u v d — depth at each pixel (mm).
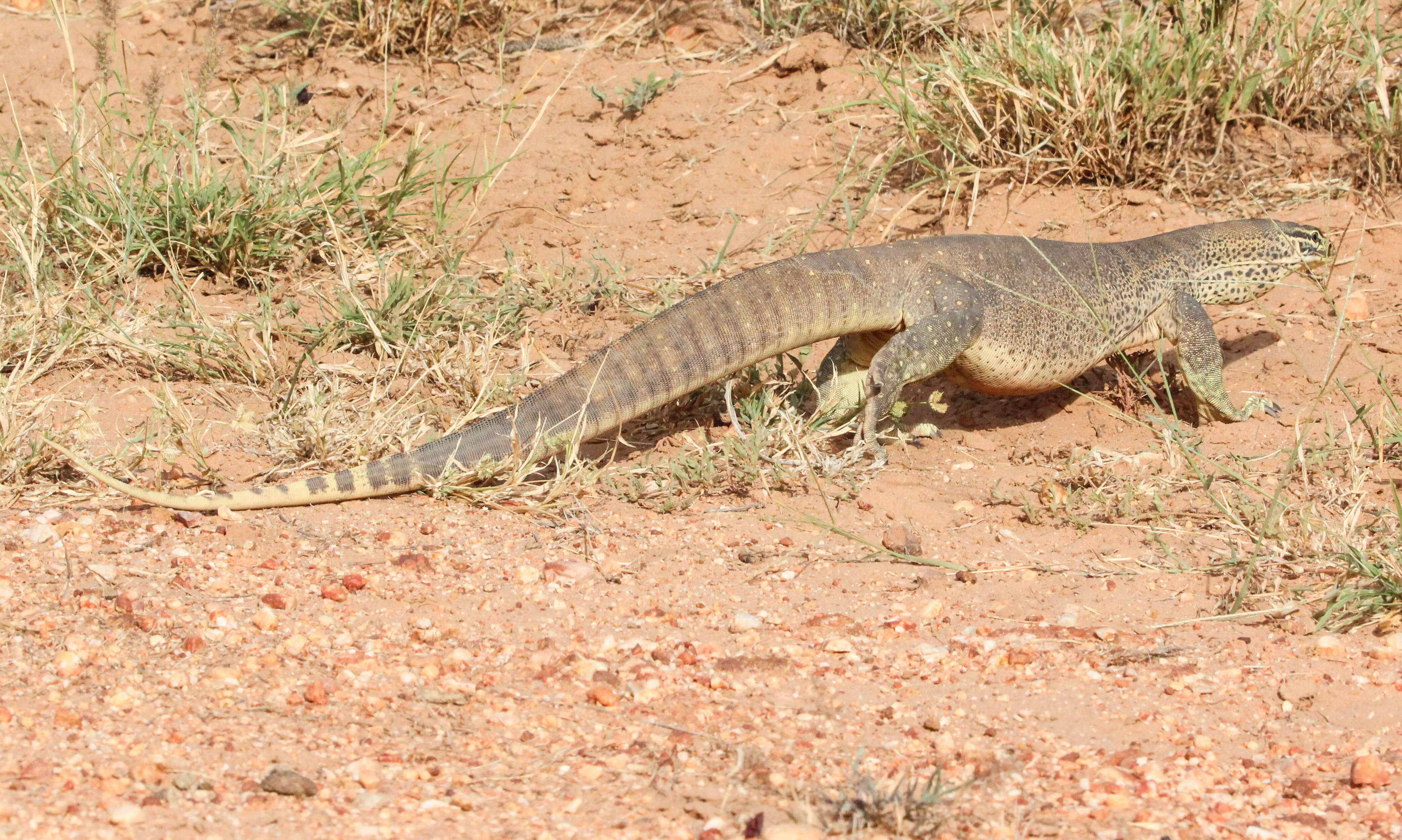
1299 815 8273
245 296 18062
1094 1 23531
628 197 21562
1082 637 10914
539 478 14031
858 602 11562
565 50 24750
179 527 12344
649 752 8914
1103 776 8688
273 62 24172
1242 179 20484
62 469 13398
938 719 9492
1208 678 10234
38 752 8477
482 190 20641
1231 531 12906
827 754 9008
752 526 13078
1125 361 16453
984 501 13867
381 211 19641
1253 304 18156
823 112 22234
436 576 11680
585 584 11688
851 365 15969
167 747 8617
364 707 9336
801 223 20484
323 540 12273
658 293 18609
